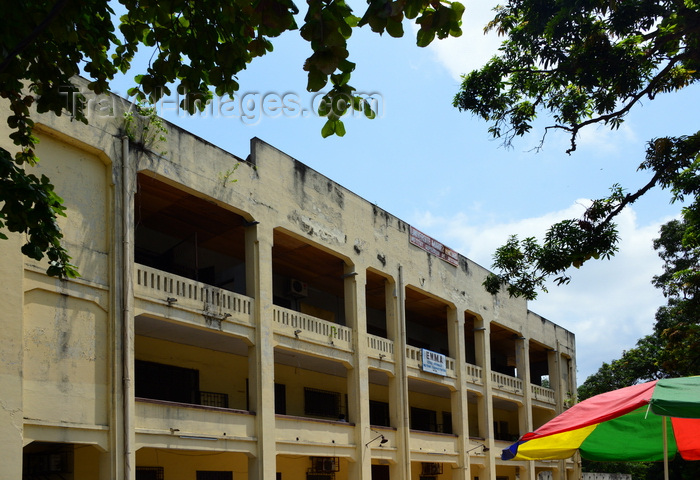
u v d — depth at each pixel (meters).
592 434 11.94
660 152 15.38
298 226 23.36
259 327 21.23
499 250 17.52
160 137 18.70
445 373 29.97
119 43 10.32
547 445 12.13
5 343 14.72
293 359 25.30
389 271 27.61
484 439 32.34
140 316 18.31
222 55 9.14
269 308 21.70
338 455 23.81
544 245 16.11
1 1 8.12
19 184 9.37
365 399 25.14
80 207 16.98
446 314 33.84
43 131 16.42
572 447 12.23
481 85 16.77
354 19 6.97
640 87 15.80
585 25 15.59
